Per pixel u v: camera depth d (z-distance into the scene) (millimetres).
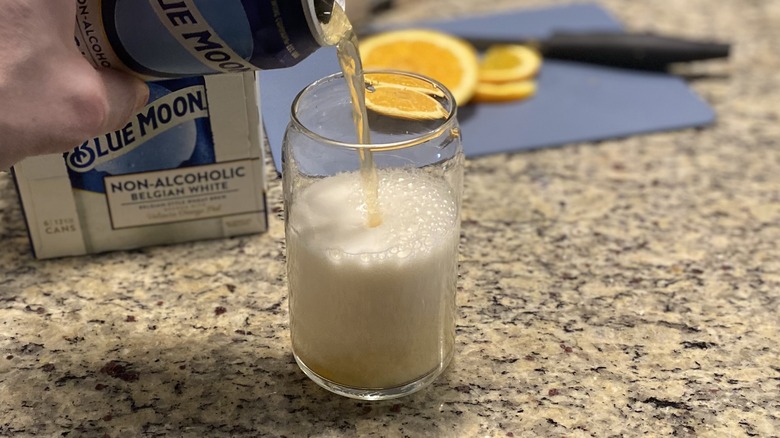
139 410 320
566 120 527
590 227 429
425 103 313
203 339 354
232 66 279
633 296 381
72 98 254
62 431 310
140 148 369
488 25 641
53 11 245
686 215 440
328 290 302
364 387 322
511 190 459
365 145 290
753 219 437
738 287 388
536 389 331
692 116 529
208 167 383
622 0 689
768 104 546
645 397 327
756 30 643
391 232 301
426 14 661
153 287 381
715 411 322
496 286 385
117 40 268
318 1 281
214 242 408
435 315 315
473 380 335
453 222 310
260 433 312
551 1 682
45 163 363
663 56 576
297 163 305
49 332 354
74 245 394
